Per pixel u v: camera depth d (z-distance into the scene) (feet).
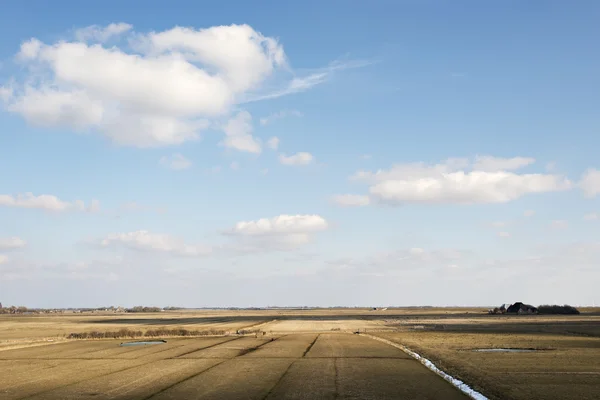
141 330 355.56
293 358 165.48
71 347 223.51
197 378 124.47
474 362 149.18
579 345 202.08
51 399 101.55
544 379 117.70
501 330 306.35
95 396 103.81
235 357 170.30
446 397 98.63
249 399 97.81
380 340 239.91
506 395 99.19
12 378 131.13
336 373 130.72
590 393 100.48
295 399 97.25
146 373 134.92
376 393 102.73
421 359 161.27
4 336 308.19
